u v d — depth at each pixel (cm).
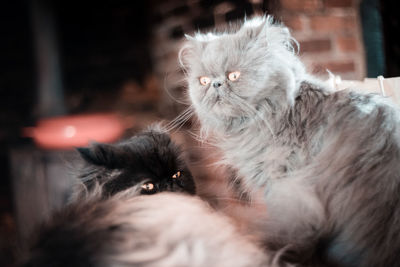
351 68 128
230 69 82
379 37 130
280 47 84
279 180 79
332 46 126
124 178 87
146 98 236
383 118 77
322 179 76
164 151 93
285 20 119
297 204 76
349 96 81
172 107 168
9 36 273
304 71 87
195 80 85
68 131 176
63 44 260
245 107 81
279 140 80
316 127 79
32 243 66
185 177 96
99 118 193
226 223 70
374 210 73
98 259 63
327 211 75
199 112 87
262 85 81
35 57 249
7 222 208
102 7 254
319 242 74
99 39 258
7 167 250
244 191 87
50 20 248
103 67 258
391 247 72
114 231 65
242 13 122
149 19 217
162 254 63
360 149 76
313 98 81
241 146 84
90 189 83
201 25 147
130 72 253
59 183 168
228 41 83
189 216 69
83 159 89
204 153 106
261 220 77
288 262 69
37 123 226
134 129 199
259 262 66
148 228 66
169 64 178
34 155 173
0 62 272
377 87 89
